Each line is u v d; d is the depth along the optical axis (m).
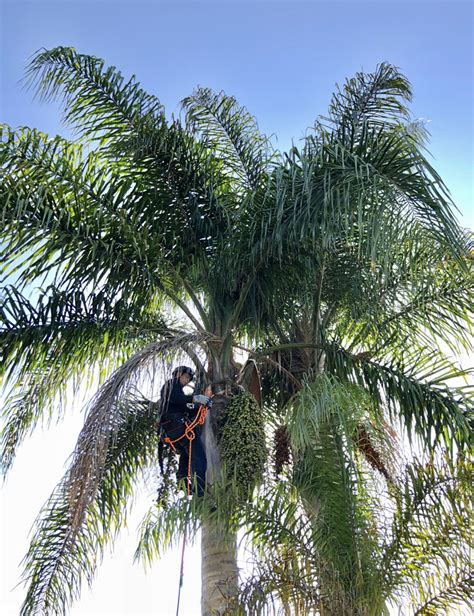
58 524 10.27
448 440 10.14
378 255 9.52
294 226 9.45
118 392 8.83
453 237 8.93
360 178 9.16
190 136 11.22
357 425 9.49
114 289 10.17
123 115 10.98
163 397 9.40
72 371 10.44
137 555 8.73
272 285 10.62
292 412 9.23
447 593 9.05
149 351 9.21
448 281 11.17
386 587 9.05
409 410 10.26
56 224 9.81
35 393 10.84
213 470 9.43
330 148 9.61
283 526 9.01
